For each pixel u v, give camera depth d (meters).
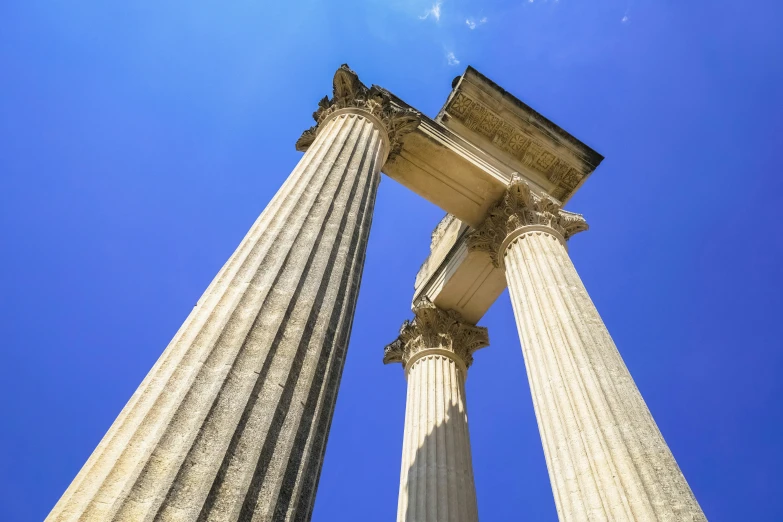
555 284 17.58
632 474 11.92
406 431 21.39
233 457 6.96
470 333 25.39
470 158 22.03
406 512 18.36
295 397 8.29
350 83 18.80
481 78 24.59
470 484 19.36
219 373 7.95
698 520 11.14
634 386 14.65
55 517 6.05
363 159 15.57
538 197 22.36
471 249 22.72
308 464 7.66
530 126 24.62
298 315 9.54
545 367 15.29
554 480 13.30
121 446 6.89
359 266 12.00
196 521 6.07
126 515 5.96
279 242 10.92
